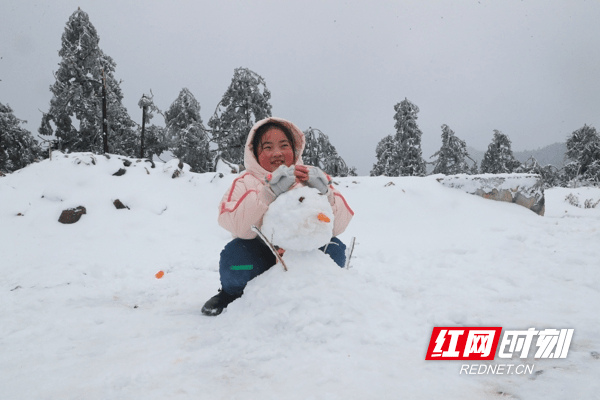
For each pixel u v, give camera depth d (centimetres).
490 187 934
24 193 798
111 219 740
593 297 276
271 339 195
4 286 412
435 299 282
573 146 2605
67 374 177
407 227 758
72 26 1844
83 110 1844
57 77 1841
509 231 621
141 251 600
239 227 254
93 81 1833
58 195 782
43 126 1848
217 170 1130
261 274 246
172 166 963
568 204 1195
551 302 266
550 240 505
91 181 848
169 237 686
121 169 912
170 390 152
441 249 510
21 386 166
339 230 285
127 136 2039
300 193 243
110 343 223
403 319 214
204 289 380
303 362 168
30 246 612
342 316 203
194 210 820
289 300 211
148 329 246
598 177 2412
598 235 521
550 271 355
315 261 238
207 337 213
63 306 327
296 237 233
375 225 778
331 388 143
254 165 299
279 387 148
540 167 2512
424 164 2536
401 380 148
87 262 530
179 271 473
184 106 1823
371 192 917
